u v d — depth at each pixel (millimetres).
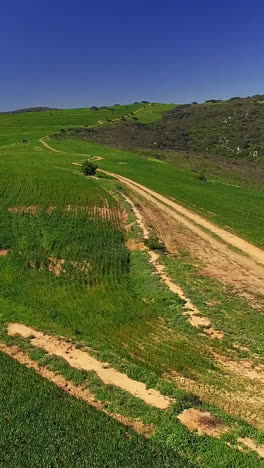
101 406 20562
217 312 30422
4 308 30984
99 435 18094
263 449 17797
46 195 64250
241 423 19359
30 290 34500
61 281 36438
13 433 18016
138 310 31203
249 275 39125
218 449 17453
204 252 45719
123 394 21312
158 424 19156
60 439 17688
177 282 35688
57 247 43688
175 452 17359
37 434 17984
